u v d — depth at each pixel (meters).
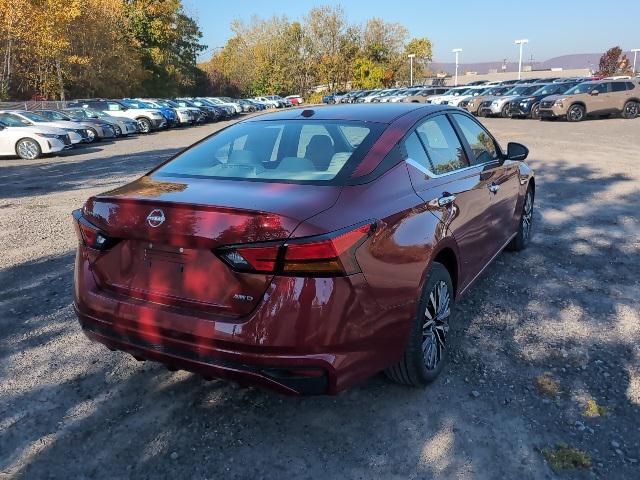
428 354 3.20
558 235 6.26
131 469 2.66
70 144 17.47
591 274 5.01
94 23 37.78
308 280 2.39
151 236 2.64
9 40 31.05
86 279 2.96
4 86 33.31
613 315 4.16
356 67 67.19
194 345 2.55
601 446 2.73
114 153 17.42
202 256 2.54
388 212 2.80
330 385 2.51
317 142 3.25
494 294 4.61
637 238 6.05
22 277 5.25
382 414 3.03
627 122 22.20
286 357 2.41
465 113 4.50
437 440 2.81
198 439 2.86
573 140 15.97
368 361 2.65
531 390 3.21
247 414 3.07
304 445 2.80
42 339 3.96
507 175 4.73
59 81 36.12
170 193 2.82
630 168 10.68
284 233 2.38
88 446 2.82
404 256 2.81
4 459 2.73
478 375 3.38
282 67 70.31
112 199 2.82
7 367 3.58
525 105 26.83
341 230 2.47
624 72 65.31
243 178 3.02
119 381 3.42
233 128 3.81
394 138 3.24
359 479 2.56
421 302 3.00
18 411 3.11
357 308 2.52
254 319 2.42
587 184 9.23
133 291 2.79
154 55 49.09
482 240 4.08
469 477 2.55
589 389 3.21
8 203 9.15
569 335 3.86
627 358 3.54
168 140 22.56
